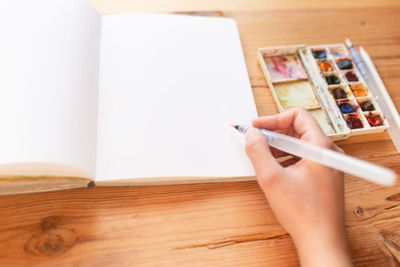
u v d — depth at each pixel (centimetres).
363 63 67
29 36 45
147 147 49
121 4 68
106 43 57
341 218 42
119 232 46
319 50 66
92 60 52
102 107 51
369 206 52
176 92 54
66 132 42
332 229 40
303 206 41
